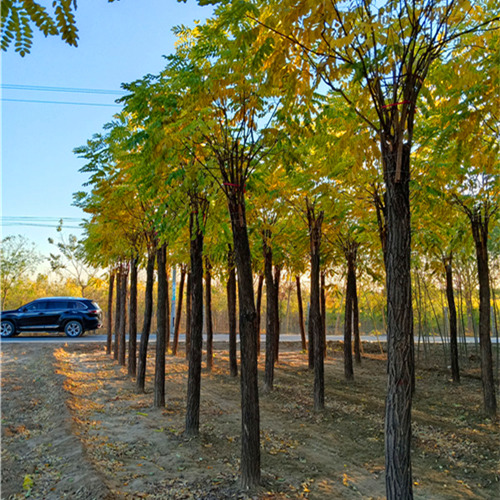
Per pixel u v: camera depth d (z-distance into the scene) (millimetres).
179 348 17797
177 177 4559
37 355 13406
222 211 6102
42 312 19797
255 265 12070
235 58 4117
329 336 25656
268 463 5488
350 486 5020
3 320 19297
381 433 6926
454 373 11641
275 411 8141
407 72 3287
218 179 5277
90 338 19844
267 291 10250
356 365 14297
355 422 7484
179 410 7781
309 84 3598
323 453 6031
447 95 4211
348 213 8297
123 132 5906
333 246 11469
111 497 4203
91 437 6148
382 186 7305
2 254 23781
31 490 4559
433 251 9766
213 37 4086
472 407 8727
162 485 4691
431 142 5867
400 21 3127
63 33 1113
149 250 8953
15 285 24750
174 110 4312
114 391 9344
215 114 4723
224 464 5383
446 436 6891
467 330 25500
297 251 10547
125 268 13102
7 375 10656
